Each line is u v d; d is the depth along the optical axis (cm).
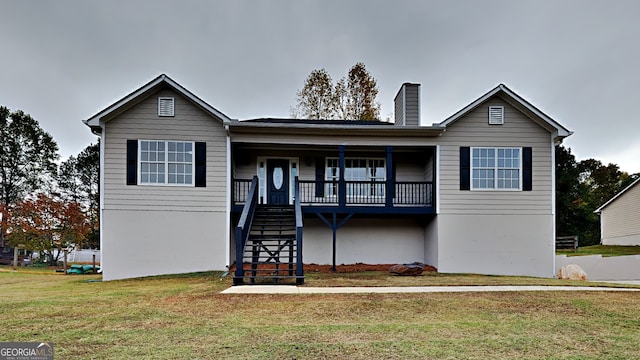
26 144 3347
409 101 1382
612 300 698
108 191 1134
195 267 1151
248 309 619
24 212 2041
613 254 1936
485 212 1227
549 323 538
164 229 1149
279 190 1362
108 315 581
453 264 1212
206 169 1173
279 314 585
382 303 661
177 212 1157
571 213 3041
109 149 1140
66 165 3566
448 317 570
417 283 909
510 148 1240
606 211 2762
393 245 1367
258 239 1040
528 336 477
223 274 1095
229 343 443
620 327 520
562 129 1210
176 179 1162
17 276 1389
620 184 3806
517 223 1225
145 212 1145
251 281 912
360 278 1013
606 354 414
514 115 1246
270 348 427
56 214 2011
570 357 404
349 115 2672
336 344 441
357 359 396
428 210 1245
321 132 1230
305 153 1381
